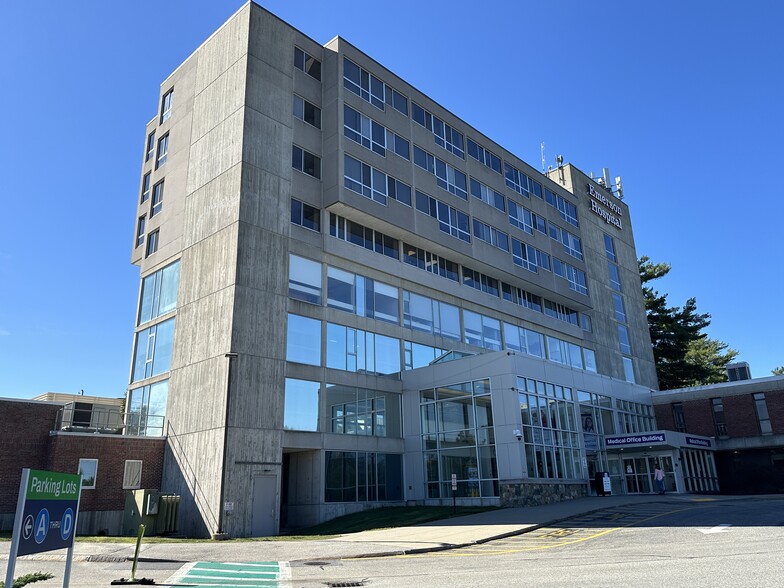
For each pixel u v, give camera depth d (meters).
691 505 25.58
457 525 22.50
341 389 30.94
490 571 12.46
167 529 25.02
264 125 30.70
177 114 35.50
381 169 34.72
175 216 33.03
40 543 7.78
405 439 33.75
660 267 67.31
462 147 41.75
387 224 34.34
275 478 26.73
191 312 29.66
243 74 30.80
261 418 26.94
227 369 26.50
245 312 27.55
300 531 26.50
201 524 25.36
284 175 30.92
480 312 40.94
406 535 20.42
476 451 30.52
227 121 31.03
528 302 45.69
